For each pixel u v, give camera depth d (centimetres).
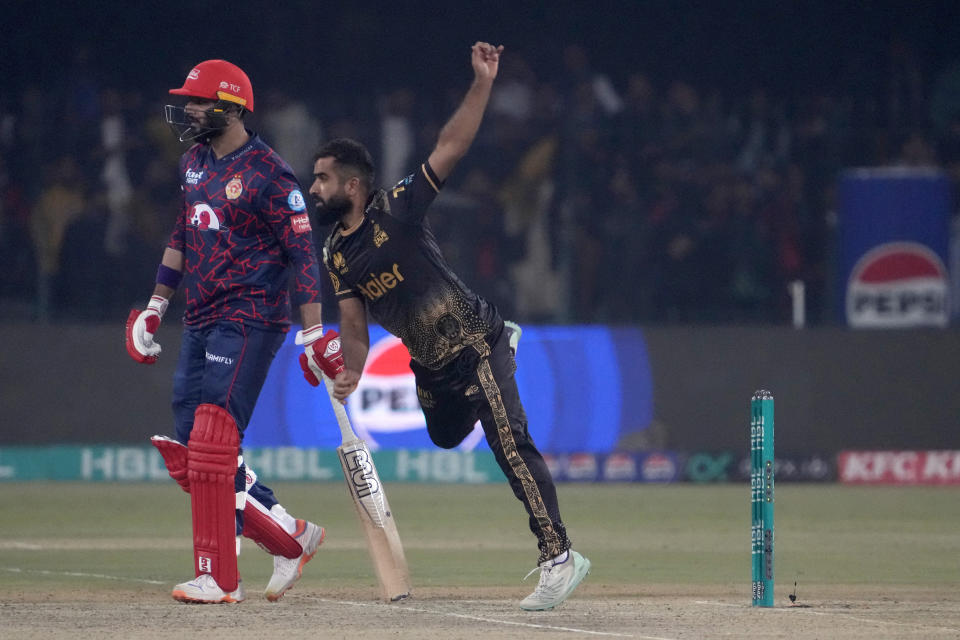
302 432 4466
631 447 4569
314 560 2653
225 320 1983
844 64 5859
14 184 4784
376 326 4500
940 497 4178
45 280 4700
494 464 4544
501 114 5234
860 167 5112
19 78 5503
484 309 1886
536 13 5909
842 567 2594
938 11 5850
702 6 5916
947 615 1873
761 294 4900
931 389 4584
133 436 4469
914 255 4553
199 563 1972
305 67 5703
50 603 1970
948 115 5428
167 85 5588
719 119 5125
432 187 1822
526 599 1877
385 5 5731
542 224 4866
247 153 1972
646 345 4581
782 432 4591
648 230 4869
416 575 2431
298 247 1983
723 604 1992
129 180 4912
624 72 5934
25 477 4438
